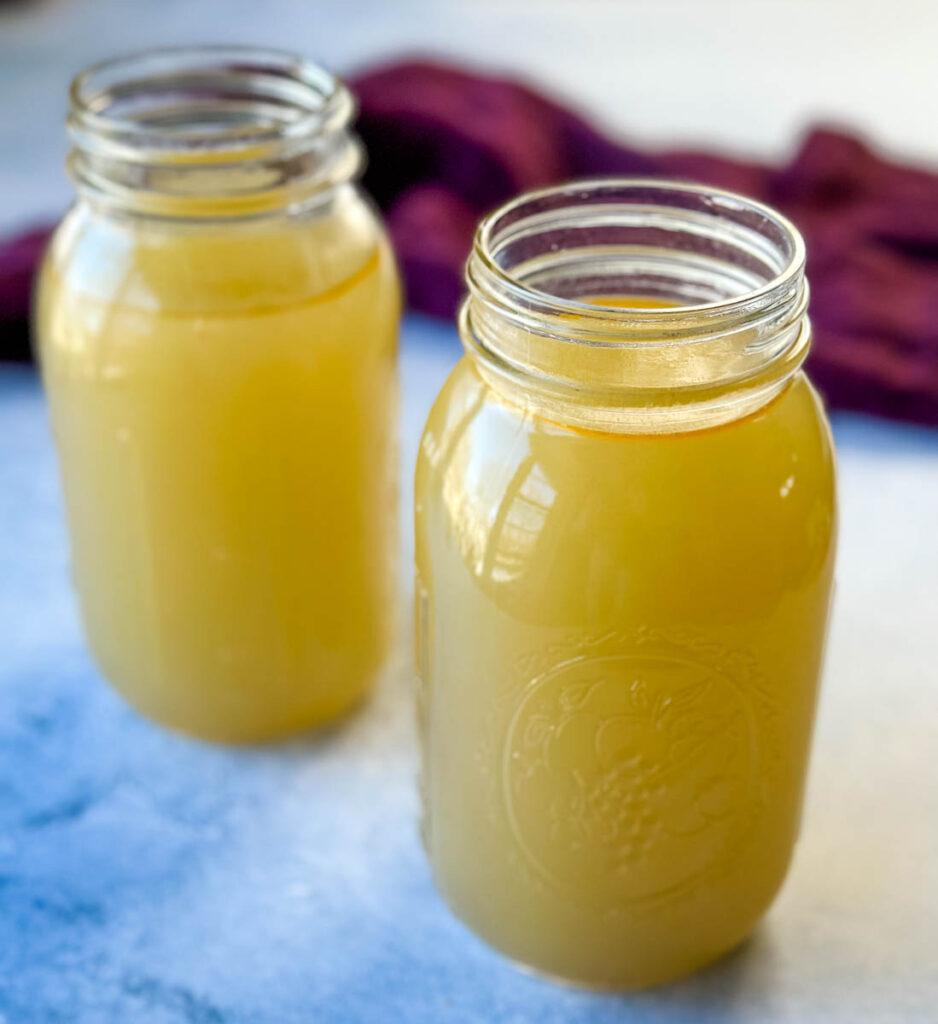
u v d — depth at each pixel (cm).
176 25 107
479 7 114
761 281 46
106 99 55
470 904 50
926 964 51
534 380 43
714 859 48
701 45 108
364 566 56
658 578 44
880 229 78
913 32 110
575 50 107
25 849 55
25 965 51
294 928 52
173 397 52
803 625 46
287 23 108
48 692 60
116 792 56
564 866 48
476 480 45
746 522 44
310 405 53
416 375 74
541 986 51
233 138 51
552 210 47
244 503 53
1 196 84
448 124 80
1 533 66
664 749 46
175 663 56
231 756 58
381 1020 50
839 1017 50
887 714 58
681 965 50
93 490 54
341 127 53
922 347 72
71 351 53
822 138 83
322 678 57
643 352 43
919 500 68
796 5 116
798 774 49
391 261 56
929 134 94
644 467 44
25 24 106
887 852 54
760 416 45
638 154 83
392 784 57
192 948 52
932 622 62
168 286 52
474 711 47
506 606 45
